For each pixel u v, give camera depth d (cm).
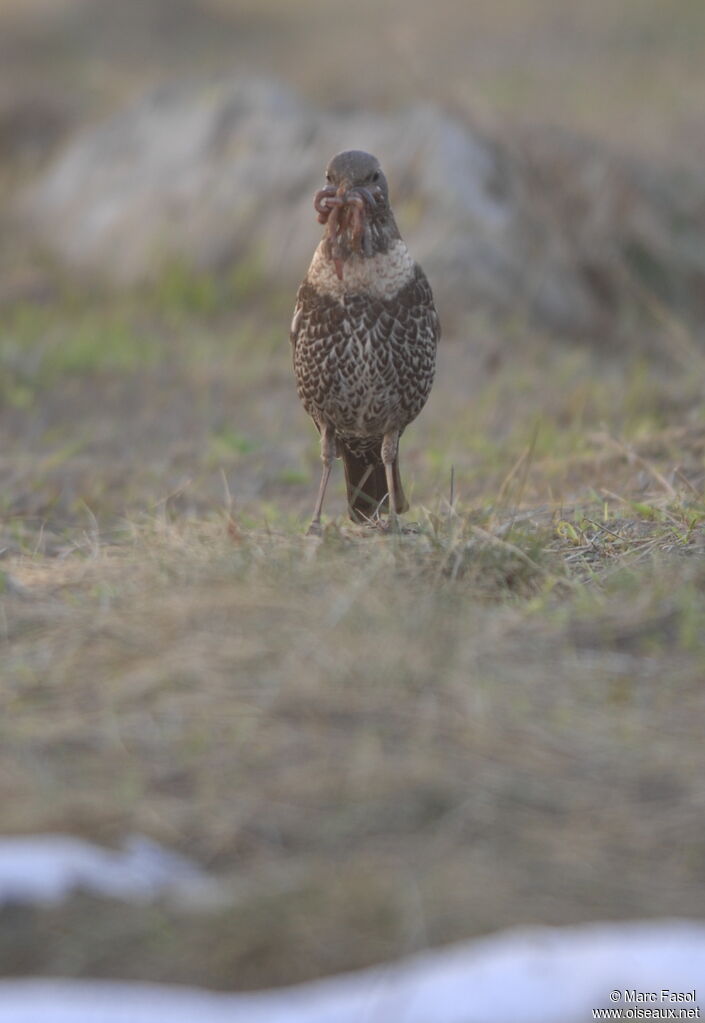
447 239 2562
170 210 2783
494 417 2028
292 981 571
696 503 1245
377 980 559
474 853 649
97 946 583
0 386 2119
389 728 751
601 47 4691
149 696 784
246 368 2284
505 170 2753
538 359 2352
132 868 629
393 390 1239
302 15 5631
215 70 4434
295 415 2075
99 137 3048
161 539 1129
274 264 2650
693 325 2648
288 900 607
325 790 692
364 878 624
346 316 1205
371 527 1202
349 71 4078
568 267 2644
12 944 584
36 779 702
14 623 912
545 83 4025
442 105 2981
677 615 929
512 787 702
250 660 820
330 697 779
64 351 2295
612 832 673
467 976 552
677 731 772
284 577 957
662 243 2770
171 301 2611
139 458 1848
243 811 675
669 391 2022
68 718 766
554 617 927
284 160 2786
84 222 2869
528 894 622
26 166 3238
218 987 568
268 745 731
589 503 1357
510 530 1107
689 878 642
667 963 561
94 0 5578
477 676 812
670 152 3098
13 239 2938
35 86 3994
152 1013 535
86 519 1539
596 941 577
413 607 898
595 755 739
